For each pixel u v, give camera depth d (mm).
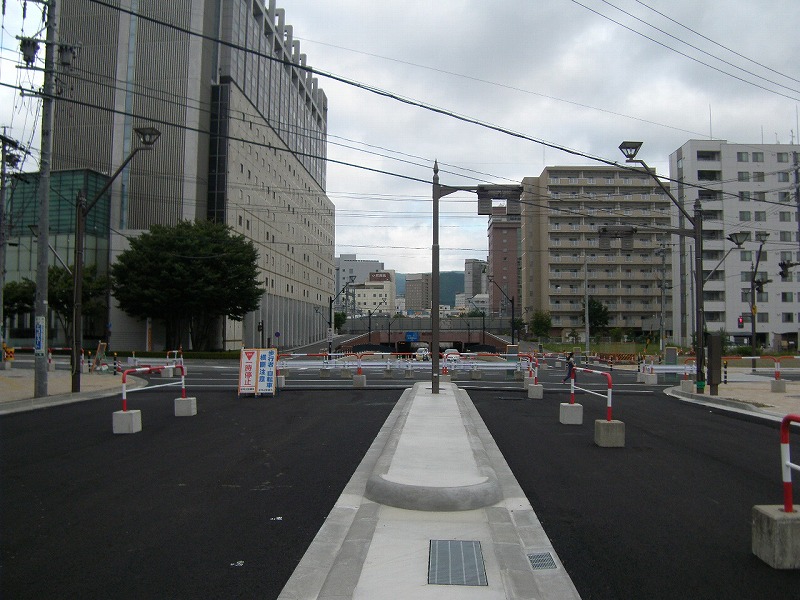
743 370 40719
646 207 81062
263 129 69000
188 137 54969
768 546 5227
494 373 34688
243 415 15719
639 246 82688
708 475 8789
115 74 55281
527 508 6957
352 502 7168
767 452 10766
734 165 72125
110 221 55406
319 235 102375
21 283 52031
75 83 55125
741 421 15148
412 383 27266
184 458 10062
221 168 57344
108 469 9250
